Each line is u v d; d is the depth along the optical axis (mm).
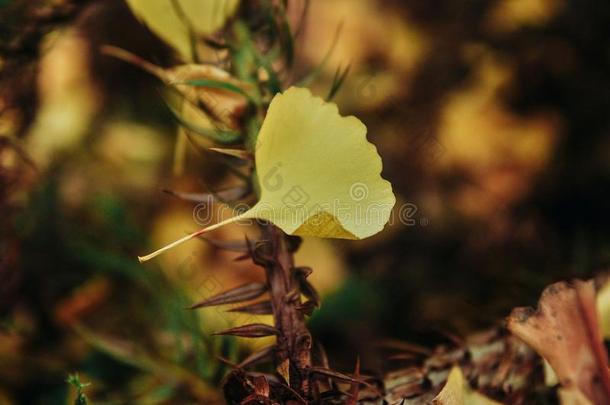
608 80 935
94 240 811
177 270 778
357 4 1009
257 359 560
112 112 934
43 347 743
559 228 887
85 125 913
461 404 574
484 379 599
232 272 822
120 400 701
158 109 939
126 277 800
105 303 782
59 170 878
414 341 743
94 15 835
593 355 580
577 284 588
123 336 742
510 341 608
